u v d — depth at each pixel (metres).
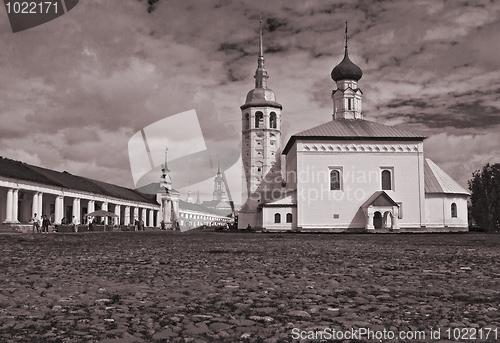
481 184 84.19
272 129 90.94
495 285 10.08
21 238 31.50
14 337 5.70
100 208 84.31
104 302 7.90
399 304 7.98
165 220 116.88
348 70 78.19
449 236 43.62
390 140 67.31
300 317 6.98
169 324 6.50
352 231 65.31
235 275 11.53
